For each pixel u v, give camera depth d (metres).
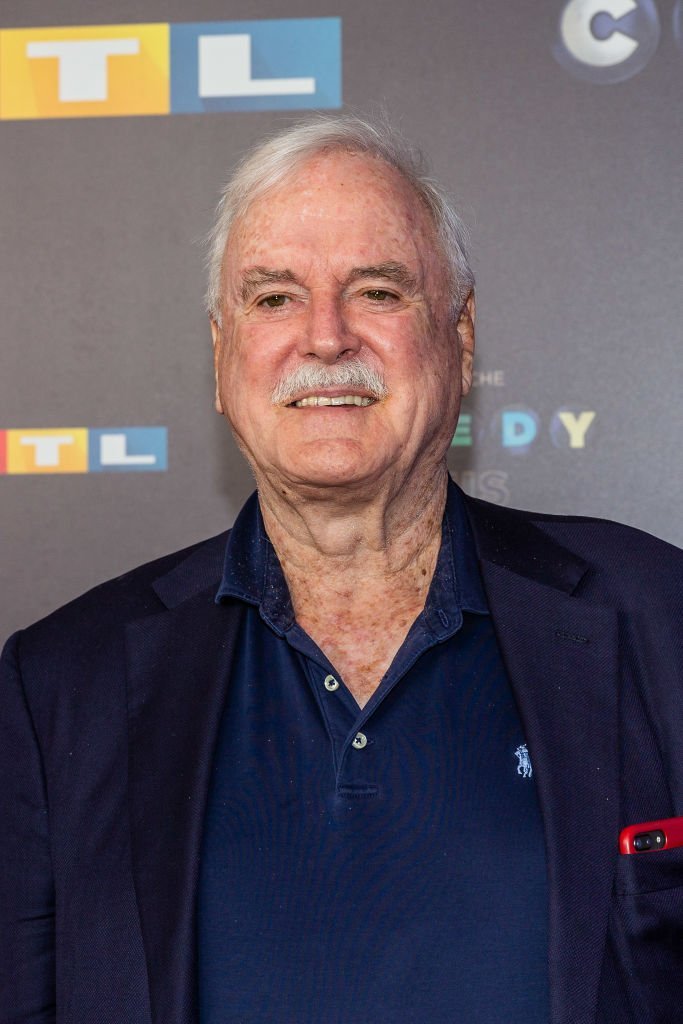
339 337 1.42
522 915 1.34
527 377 2.39
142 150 2.46
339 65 2.43
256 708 1.49
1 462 2.45
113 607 1.65
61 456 2.46
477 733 1.43
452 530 1.60
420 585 1.55
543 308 2.39
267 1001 1.34
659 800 1.42
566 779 1.38
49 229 2.46
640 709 1.47
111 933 1.43
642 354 2.38
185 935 1.36
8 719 1.60
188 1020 1.33
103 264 2.46
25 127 2.46
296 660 1.51
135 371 2.45
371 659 1.54
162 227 2.45
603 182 2.39
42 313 2.46
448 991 1.32
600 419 2.38
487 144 2.41
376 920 1.35
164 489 2.45
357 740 1.42
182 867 1.39
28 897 1.55
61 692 1.58
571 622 1.49
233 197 1.59
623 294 2.38
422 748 1.42
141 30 2.45
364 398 1.46
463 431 2.40
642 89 2.39
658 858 1.37
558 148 2.40
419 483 1.51
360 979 1.33
